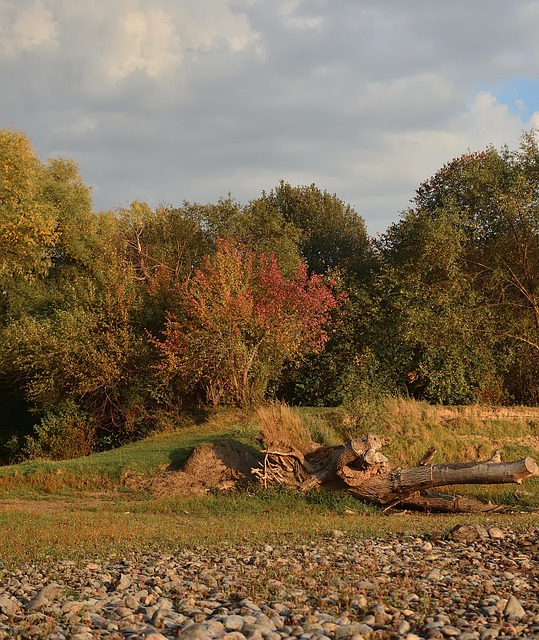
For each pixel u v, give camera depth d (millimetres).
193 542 13086
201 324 29953
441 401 30281
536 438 26672
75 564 11242
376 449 20250
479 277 32531
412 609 8125
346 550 11812
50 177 41250
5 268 33906
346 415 26312
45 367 31031
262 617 7523
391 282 33344
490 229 32688
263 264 32062
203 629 6887
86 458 24266
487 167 33406
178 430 28375
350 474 20109
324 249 51844
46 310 36094
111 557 11789
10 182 34094
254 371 30609
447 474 19469
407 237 34031
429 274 32625
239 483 21234
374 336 32625
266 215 43562
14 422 37219
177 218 42469
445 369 30141
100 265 34469
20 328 31812
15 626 7574
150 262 40969
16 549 12602
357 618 7809
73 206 39781
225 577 9789
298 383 33000
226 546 12531
